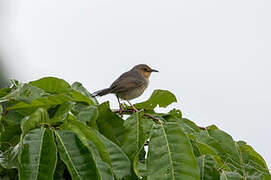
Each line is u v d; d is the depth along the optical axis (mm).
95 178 4953
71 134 5258
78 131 5242
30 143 4988
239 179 6016
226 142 7727
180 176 5523
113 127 7211
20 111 6789
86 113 6598
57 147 5207
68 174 6078
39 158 4879
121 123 7250
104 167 5297
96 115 6613
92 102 7449
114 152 5828
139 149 6070
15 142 6230
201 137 7266
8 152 5434
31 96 6441
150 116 7070
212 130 7910
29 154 4891
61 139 5172
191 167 5578
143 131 6562
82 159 5059
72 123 5602
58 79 7250
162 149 5766
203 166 5988
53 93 7371
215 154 6473
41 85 7297
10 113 6898
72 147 5137
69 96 6535
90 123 6621
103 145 5441
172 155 5703
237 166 6898
